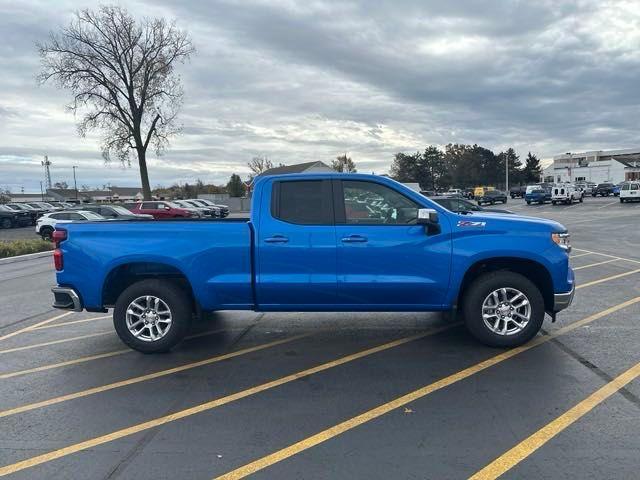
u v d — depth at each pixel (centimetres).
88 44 4584
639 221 2653
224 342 624
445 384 470
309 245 547
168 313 574
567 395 438
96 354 591
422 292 549
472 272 572
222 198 6494
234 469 333
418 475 321
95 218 2638
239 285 554
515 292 555
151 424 402
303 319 732
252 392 463
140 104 4819
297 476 322
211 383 488
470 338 612
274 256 550
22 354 598
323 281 547
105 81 4684
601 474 319
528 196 5144
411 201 555
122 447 366
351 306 561
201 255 555
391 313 761
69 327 732
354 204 556
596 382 465
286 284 550
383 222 554
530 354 545
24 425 405
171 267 574
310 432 383
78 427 400
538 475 318
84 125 4741
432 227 545
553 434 371
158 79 4819
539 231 547
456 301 555
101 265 564
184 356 573
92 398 458
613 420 391
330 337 636
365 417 406
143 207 3494
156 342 572
